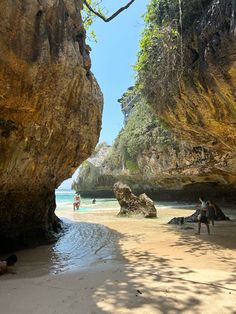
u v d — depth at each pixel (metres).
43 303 4.48
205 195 30.41
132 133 31.06
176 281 5.60
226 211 22.50
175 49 10.62
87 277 5.91
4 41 5.59
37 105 7.25
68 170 11.09
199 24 9.66
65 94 8.04
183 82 10.73
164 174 27.55
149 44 11.75
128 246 9.94
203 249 9.20
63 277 5.94
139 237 11.70
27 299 4.64
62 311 4.20
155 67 11.76
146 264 7.32
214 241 10.48
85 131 10.27
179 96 11.29
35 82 6.66
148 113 27.75
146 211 18.81
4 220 8.83
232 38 8.20
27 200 9.63
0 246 8.83
